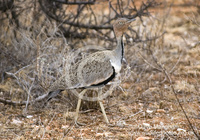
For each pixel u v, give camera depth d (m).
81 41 21.92
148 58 20.67
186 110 15.33
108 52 14.08
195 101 16.67
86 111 15.27
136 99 17.19
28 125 13.43
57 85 13.70
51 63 16.34
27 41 17.78
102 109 14.22
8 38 19.50
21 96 16.64
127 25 13.89
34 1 20.67
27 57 17.88
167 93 17.86
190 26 30.97
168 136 12.42
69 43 20.30
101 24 21.92
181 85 18.41
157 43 21.95
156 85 19.06
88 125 13.90
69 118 14.52
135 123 14.10
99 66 13.69
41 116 14.73
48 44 16.89
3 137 12.33
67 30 21.47
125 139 12.27
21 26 20.02
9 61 18.59
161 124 13.62
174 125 13.52
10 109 15.19
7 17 20.52
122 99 17.22
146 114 15.14
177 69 21.03
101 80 13.69
